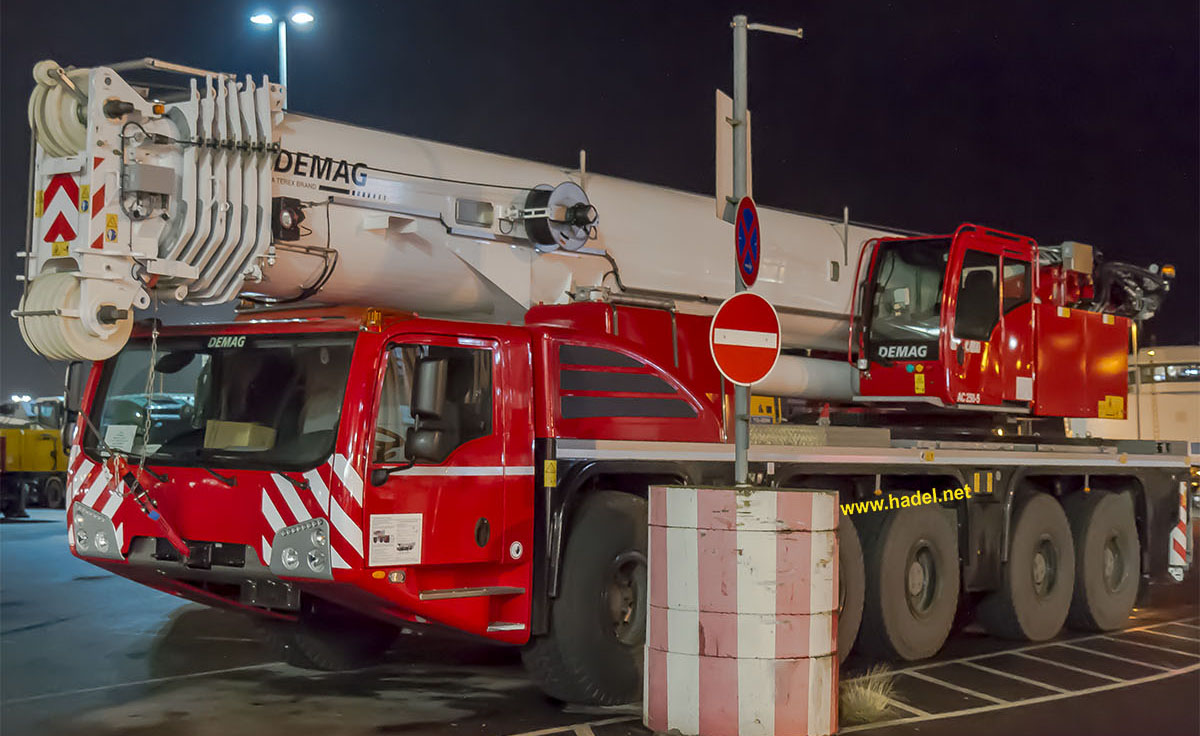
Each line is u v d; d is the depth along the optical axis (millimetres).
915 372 12211
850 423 12953
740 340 7766
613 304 9594
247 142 8062
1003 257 12617
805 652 7371
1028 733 7906
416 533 7629
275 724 7832
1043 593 12164
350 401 7500
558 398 8398
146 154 7758
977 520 11484
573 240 9922
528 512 8180
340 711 8219
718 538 7383
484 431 8078
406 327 7785
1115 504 12906
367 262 8969
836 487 10336
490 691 8938
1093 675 10078
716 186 8117
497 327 8266
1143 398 34156
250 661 9977
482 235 9555
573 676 8297
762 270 11992
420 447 7543
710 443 9242
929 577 10852
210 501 7852
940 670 10273
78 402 8625
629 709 8430
